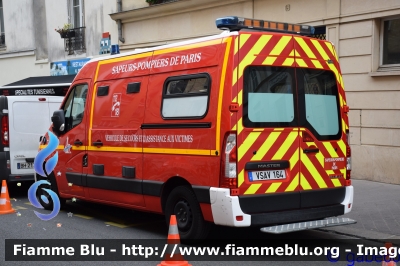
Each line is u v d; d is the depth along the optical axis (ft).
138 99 24.88
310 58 22.29
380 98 36.19
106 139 26.66
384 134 36.14
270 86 21.02
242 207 20.03
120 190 25.72
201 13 48.98
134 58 25.62
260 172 20.58
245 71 20.44
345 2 37.76
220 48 20.88
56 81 54.19
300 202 21.53
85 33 64.08
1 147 34.53
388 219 26.76
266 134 20.72
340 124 23.12
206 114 21.08
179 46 23.08
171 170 22.67
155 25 54.03
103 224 27.68
